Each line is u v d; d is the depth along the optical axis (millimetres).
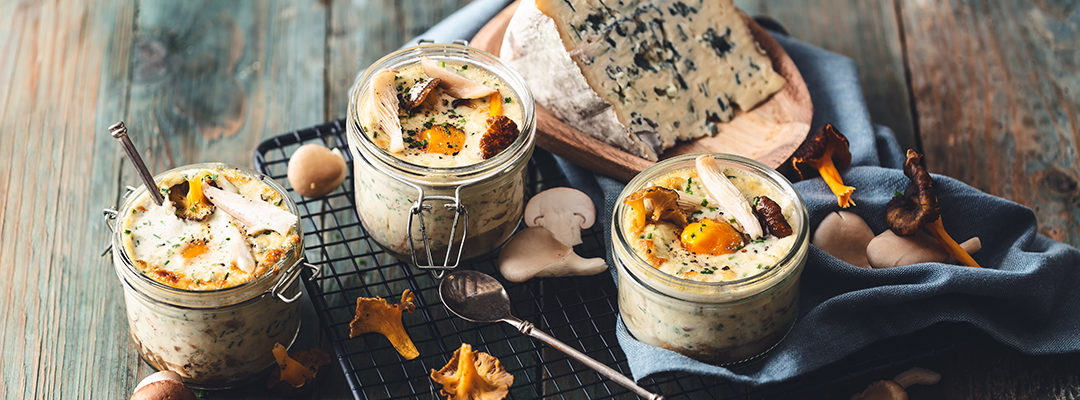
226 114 1170
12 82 1182
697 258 926
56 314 1035
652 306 930
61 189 1112
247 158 1142
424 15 1250
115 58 1203
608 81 1056
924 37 1225
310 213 1085
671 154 1067
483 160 956
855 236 1013
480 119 985
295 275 934
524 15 1031
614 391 986
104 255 1014
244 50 1217
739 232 935
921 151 1141
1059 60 1202
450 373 945
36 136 1146
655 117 1063
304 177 1040
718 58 1094
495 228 998
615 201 1017
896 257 995
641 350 948
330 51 1221
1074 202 1105
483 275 988
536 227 1022
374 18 1246
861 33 1231
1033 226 1015
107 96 1177
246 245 924
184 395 930
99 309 1040
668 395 982
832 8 1249
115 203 1108
